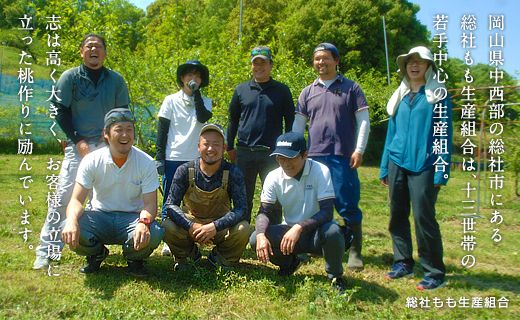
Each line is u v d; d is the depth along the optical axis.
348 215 4.27
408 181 3.97
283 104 4.59
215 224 3.65
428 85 3.88
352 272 4.25
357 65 21.73
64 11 6.90
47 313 3.08
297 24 21.45
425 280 3.93
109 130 3.56
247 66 7.40
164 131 4.38
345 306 3.35
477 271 4.56
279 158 3.64
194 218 3.95
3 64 15.53
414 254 5.04
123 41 7.18
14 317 2.96
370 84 14.75
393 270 4.21
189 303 3.32
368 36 22.33
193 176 3.81
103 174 3.67
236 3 24.52
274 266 4.29
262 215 3.80
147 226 3.58
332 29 21.55
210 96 7.29
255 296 3.45
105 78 4.04
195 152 4.34
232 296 3.44
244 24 22.03
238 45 8.02
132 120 3.60
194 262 3.91
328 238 3.52
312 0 22.31
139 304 3.24
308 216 3.80
